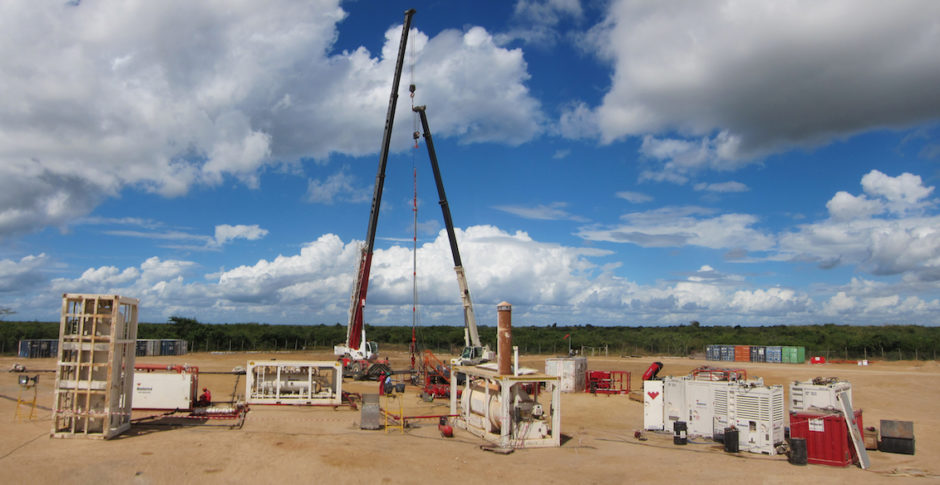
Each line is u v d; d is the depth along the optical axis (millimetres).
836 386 23219
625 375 53312
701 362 74500
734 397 23547
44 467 17828
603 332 124062
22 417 25031
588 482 18094
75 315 22172
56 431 21734
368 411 25672
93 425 22188
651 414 27047
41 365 52406
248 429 24453
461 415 27031
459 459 20562
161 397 27984
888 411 35062
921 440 25734
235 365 56875
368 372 45000
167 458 19203
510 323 23734
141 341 73062
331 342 99625
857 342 87750
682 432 24078
